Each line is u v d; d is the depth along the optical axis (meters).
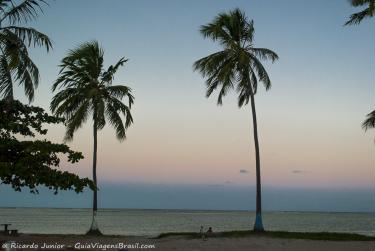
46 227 71.56
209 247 22.81
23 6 20.70
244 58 28.28
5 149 18.08
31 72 20.84
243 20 30.73
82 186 18.11
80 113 30.91
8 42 20.41
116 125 32.59
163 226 81.81
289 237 27.08
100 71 32.38
